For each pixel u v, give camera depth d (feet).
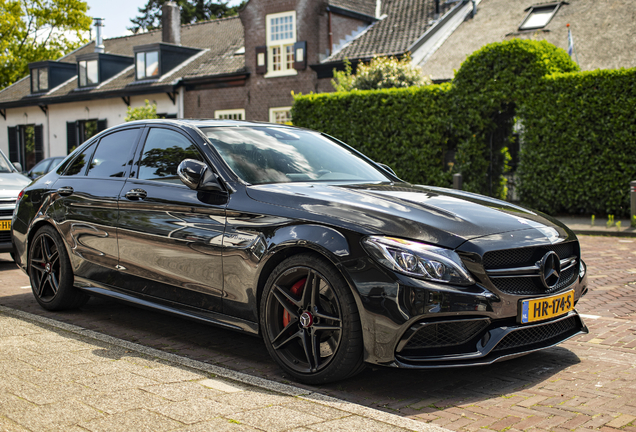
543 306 10.27
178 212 12.37
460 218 10.37
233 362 11.78
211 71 77.61
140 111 76.28
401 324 9.27
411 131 47.09
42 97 93.66
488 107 44.04
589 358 12.08
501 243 9.91
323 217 10.25
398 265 9.37
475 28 64.13
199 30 94.63
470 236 9.84
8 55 108.37
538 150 42.37
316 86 68.85
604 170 39.93
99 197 14.23
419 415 9.06
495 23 63.52
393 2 75.72
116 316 15.57
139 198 13.24
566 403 9.56
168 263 12.56
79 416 8.42
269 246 10.65
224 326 11.58
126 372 10.43
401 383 10.55
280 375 10.98
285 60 71.46
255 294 10.96
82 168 15.57
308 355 10.32
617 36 54.39
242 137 13.35
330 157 14.12
